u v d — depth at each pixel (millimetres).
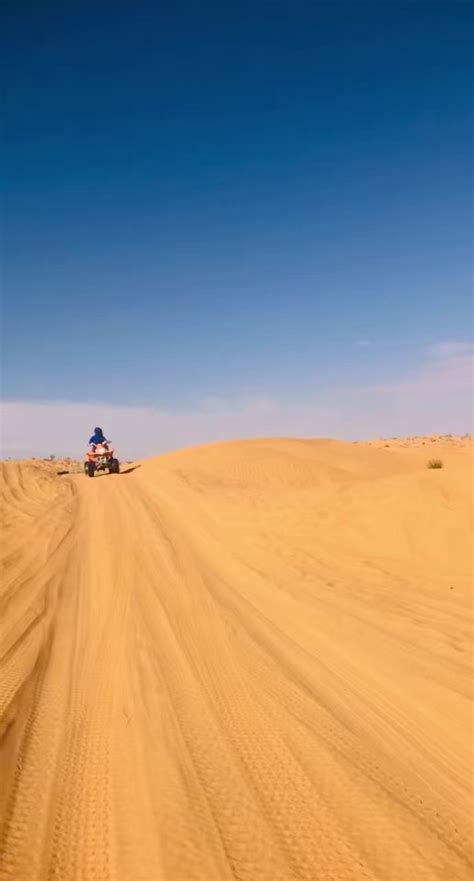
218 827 4164
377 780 4758
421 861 3807
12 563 12859
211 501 21359
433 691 6465
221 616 9281
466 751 5223
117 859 3869
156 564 12680
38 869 3801
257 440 48906
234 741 5426
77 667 7293
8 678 6949
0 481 28219
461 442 72688
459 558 12023
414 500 14562
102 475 34406
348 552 13328
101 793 4605
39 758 5145
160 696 6438
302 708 6117
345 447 47219
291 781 4750
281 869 3738
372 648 7836
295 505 17719
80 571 12180
